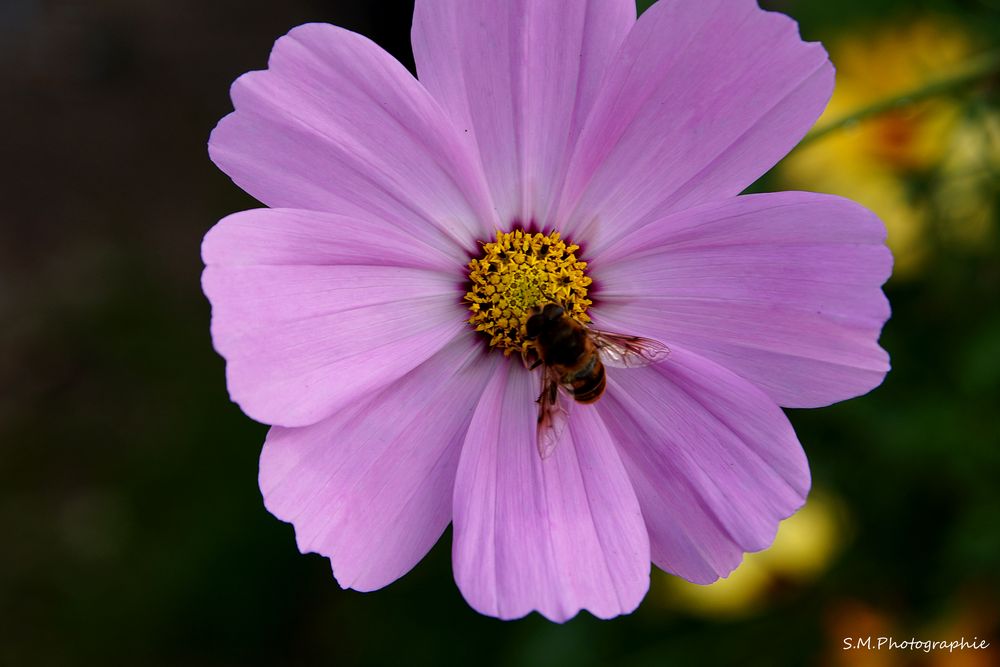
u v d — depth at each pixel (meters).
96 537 0.47
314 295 0.31
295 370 0.31
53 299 0.54
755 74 0.31
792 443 0.31
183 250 0.54
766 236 0.31
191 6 0.59
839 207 0.31
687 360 0.32
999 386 0.37
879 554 0.38
